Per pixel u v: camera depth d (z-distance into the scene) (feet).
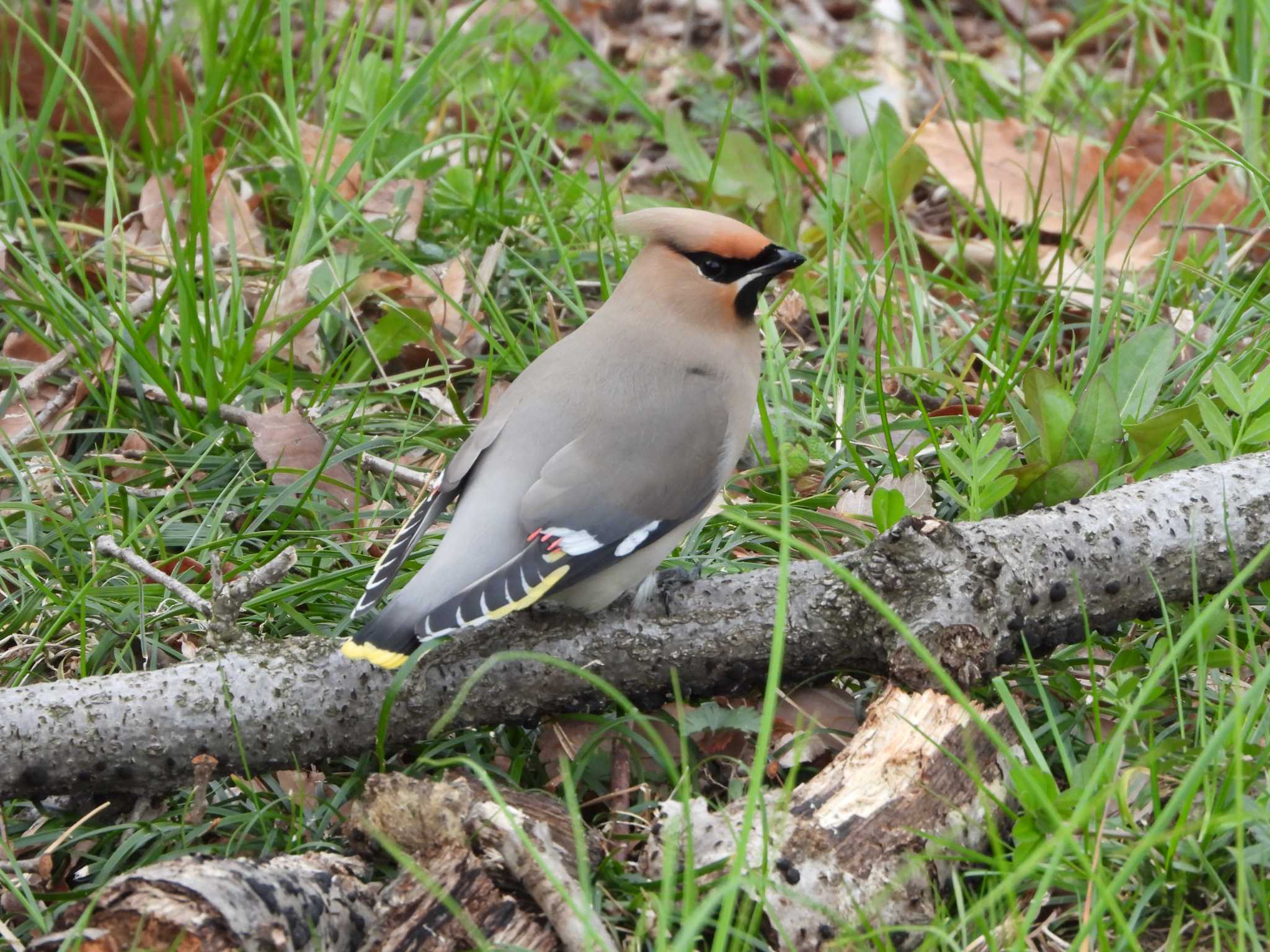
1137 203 49.24
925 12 66.33
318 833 27.94
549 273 45.19
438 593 27.68
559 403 30.55
